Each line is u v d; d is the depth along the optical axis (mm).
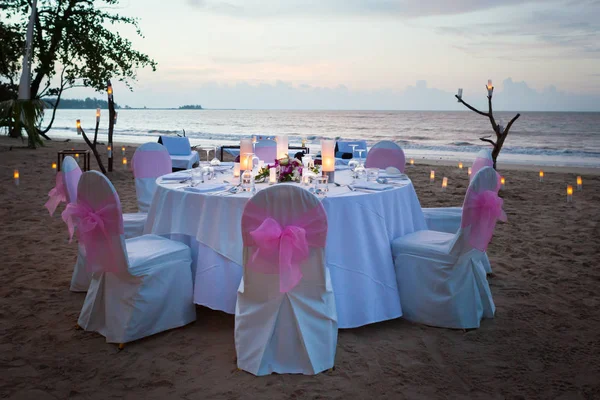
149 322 2969
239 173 3920
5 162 11664
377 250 3145
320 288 2580
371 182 3604
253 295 2598
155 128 45594
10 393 2367
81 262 3730
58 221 6223
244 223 2492
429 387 2428
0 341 2945
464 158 16953
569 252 4902
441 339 2973
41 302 3578
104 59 19766
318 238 2488
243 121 62250
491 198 2855
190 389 2412
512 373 2566
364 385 2445
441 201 7785
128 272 2826
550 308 3475
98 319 3074
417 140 30734
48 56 18906
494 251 4969
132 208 7164
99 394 2367
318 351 2574
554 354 2779
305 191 2408
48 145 17656
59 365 2656
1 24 18391
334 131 40875
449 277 3068
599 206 7258
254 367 2555
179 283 3111
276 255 2449
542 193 8484
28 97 15422
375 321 3090
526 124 46500
